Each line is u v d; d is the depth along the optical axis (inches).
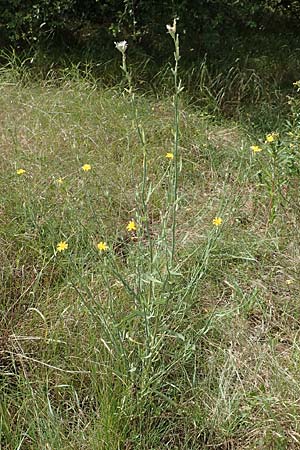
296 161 147.8
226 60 207.9
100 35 210.2
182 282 118.3
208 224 134.8
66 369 104.2
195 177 157.1
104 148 161.0
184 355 99.5
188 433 96.3
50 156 152.9
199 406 98.9
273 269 126.2
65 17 208.1
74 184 144.5
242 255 128.5
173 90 191.8
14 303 115.2
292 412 96.1
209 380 102.4
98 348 104.1
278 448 93.0
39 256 125.0
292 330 114.3
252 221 140.9
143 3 202.5
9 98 177.9
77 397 97.3
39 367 104.5
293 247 131.0
